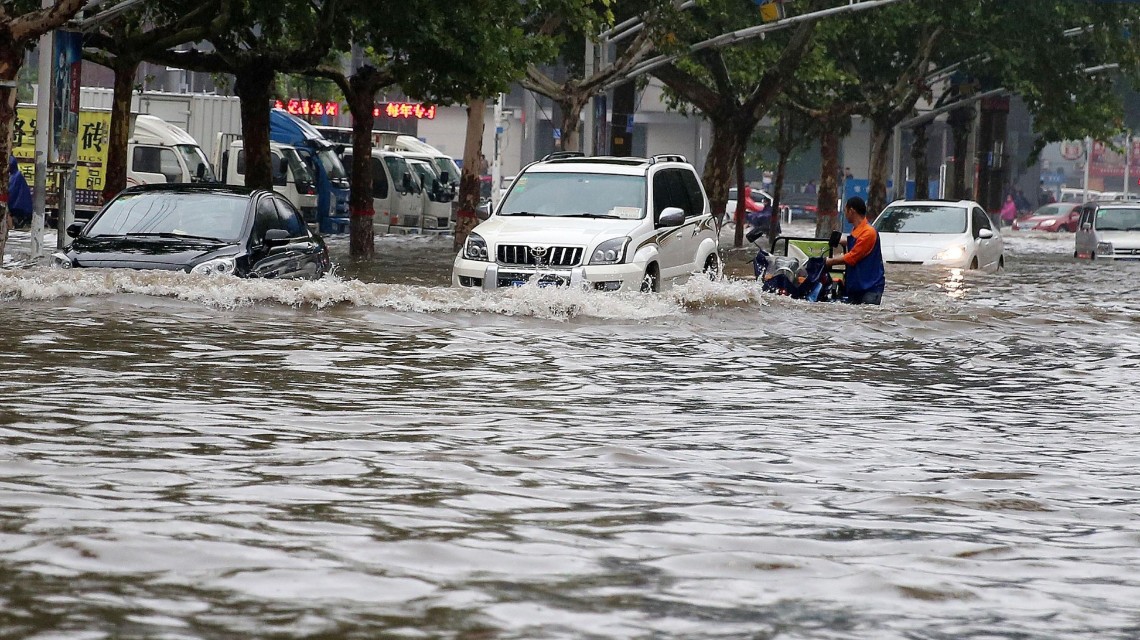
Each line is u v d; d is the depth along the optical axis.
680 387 27.77
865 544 14.51
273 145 106.12
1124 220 97.94
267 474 17.41
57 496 15.60
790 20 84.00
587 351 33.09
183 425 21.11
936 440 22.20
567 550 13.82
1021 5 118.44
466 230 86.00
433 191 117.56
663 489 17.31
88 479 16.70
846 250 48.12
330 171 108.19
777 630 11.23
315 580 12.31
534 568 13.04
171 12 69.81
